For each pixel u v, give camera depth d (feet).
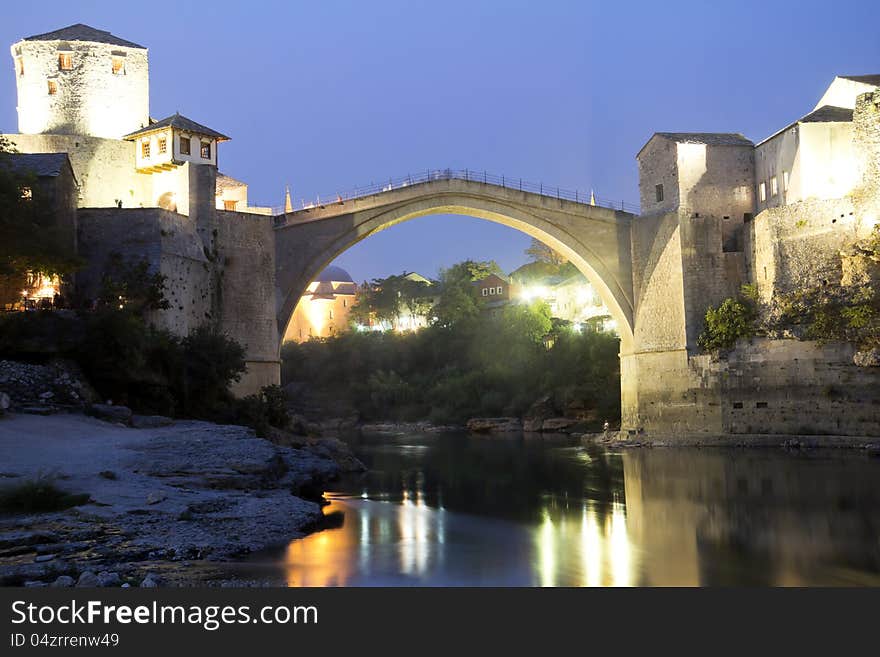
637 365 177.99
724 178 174.19
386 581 57.98
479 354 312.29
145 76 174.19
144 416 114.83
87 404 110.42
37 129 166.09
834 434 150.30
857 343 148.36
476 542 74.49
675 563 66.74
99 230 138.21
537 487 117.50
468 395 299.99
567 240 183.01
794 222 157.58
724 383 163.53
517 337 290.56
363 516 87.40
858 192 151.02
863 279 147.64
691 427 167.63
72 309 126.52
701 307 170.30
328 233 170.30
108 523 64.90
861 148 150.82
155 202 165.48
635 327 180.04
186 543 61.82
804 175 156.76
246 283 160.35
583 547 73.05
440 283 403.75
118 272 135.54
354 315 401.08
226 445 98.73
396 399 326.44
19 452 84.23
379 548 69.67
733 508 94.99
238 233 159.94
